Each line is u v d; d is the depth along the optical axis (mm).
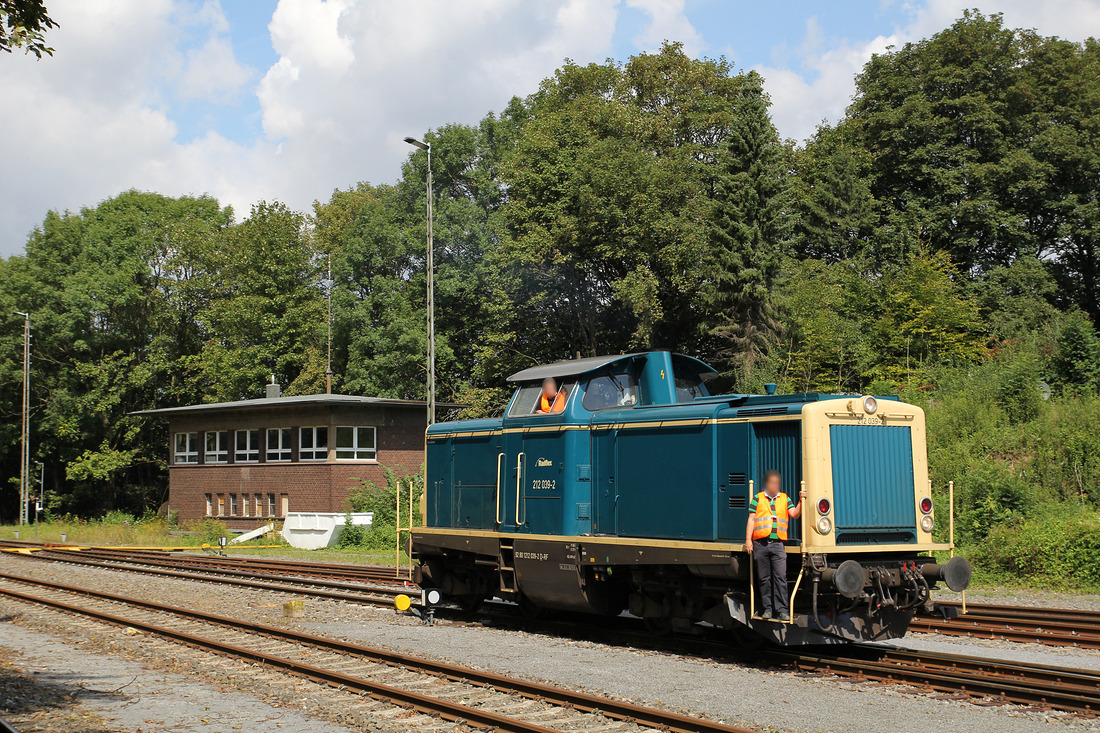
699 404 11266
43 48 9812
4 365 51875
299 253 53281
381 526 31219
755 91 34594
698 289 33875
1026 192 39312
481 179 43969
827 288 35125
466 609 15250
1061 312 38219
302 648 11484
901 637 10844
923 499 10680
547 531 12648
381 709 8320
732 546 10102
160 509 48688
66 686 9492
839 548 9719
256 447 39000
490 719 7613
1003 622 12445
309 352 50344
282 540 33375
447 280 41594
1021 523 19250
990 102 40406
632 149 35156
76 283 51094
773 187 33781
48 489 58188
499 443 13891
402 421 37031
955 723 7445
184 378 55688
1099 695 7871
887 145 41531
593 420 12578
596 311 40438
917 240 38406
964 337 32750
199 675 10016
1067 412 23812
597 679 9336
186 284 54688
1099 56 43250
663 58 42344
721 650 10766
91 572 23062
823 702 8227
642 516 11648
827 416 9984
